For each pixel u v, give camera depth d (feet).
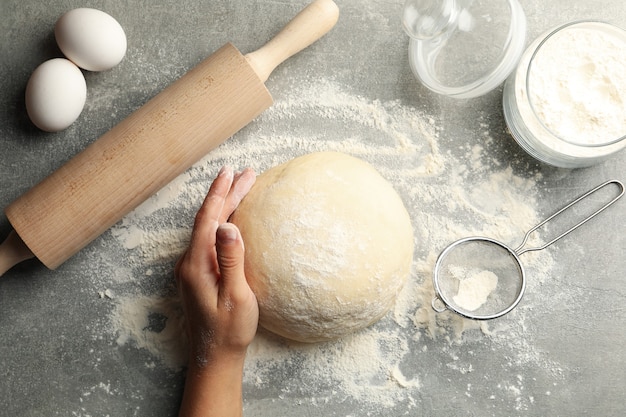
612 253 2.35
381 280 2.09
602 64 2.23
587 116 2.23
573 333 2.35
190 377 2.19
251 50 2.38
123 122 2.20
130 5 2.37
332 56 2.38
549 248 2.35
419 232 2.36
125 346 2.35
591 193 2.33
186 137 2.17
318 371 2.34
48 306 2.35
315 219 2.07
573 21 2.29
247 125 2.37
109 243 2.35
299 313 2.10
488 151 2.37
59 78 2.16
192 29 2.38
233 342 2.12
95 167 2.15
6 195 2.35
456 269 2.32
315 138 2.38
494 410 2.35
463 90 2.29
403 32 2.38
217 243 1.95
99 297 2.35
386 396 2.35
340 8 2.39
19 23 2.36
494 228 2.36
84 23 2.16
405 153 2.38
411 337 2.35
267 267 2.07
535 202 2.36
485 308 2.32
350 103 2.38
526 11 2.39
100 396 2.34
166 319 2.35
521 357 2.35
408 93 2.38
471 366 2.35
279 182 2.14
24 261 2.35
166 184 2.24
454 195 2.37
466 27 2.31
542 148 2.25
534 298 2.36
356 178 2.14
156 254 2.35
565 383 2.35
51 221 2.14
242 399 2.29
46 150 2.36
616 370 2.35
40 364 2.35
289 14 2.38
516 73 2.27
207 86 2.17
